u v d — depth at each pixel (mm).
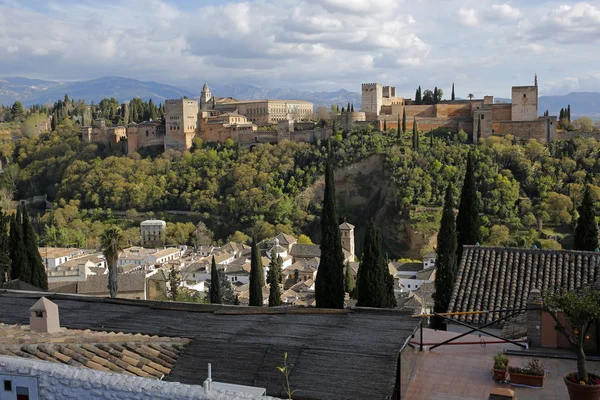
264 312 21312
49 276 84125
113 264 56531
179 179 173250
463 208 37625
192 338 18406
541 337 20359
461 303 25938
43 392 12984
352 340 17656
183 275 101750
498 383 17641
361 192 152125
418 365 19125
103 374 12906
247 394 12250
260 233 143875
